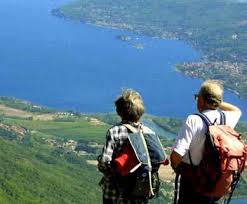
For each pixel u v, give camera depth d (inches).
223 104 481.1
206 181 440.5
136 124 461.1
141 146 449.4
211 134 443.8
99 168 453.7
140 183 444.8
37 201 5132.9
